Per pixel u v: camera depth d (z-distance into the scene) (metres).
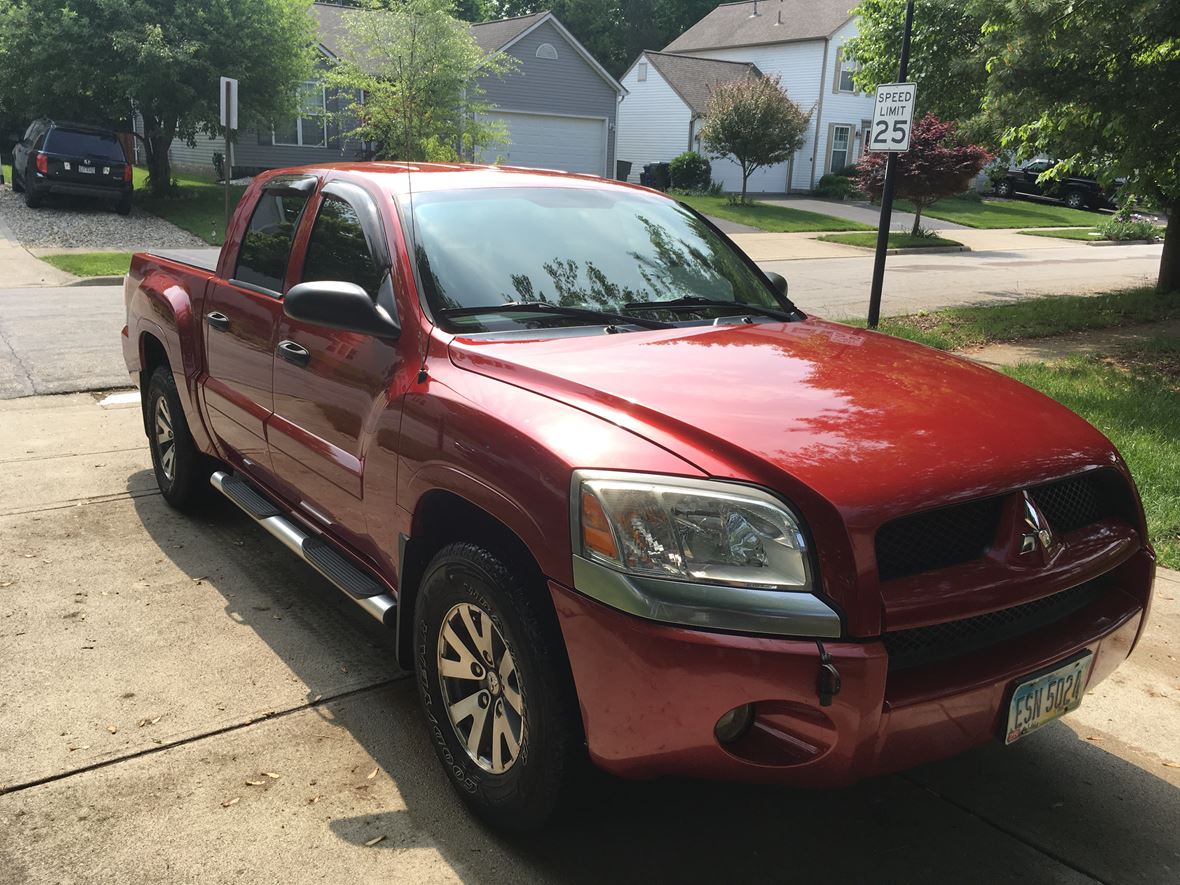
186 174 30.75
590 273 3.42
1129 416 6.90
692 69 39.38
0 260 15.76
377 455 3.03
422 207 3.37
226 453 4.48
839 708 2.10
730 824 2.78
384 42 23.19
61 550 4.65
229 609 4.07
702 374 2.73
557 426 2.45
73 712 3.25
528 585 2.46
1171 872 2.63
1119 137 10.51
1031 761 3.15
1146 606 2.73
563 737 2.40
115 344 9.60
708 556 2.16
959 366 3.15
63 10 20.59
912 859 2.65
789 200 36.19
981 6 11.48
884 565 2.24
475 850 2.63
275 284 3.96
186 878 2.49
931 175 25.11
